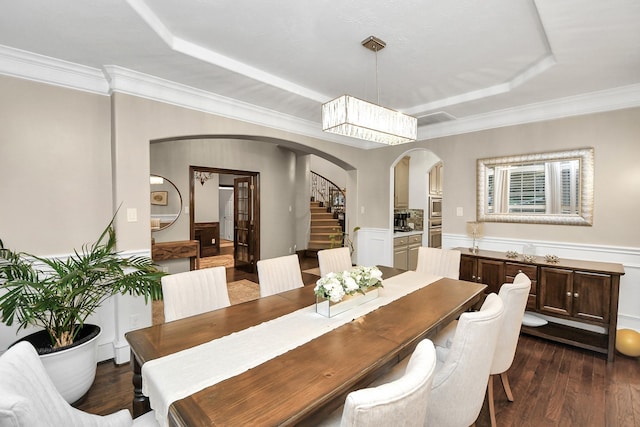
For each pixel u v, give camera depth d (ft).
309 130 13.69
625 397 6.86
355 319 5.55
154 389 3.57
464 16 6.26
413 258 18.45
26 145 7.57
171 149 16.40
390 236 15.90
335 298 5.57
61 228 8.04
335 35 7.01
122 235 8.55
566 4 5.47
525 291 5.78
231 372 3.79
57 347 6.40
